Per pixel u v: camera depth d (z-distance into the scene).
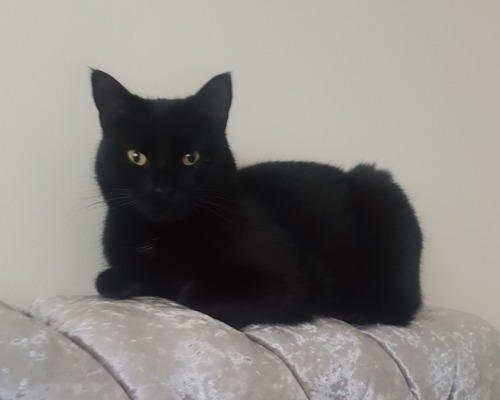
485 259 0.74
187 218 0.44
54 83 0.46
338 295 0.50
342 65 0.63
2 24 0.44
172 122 0.43
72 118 0.47
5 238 0.44
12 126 0.44
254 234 0.45
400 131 0.67
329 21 0.62
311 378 0.37
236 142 0.57
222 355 0.33
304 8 0.60
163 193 0.42
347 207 0.53
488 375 0.48
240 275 0.42
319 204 0.52
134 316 0.35
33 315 0.38
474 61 0.73
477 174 0.73
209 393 0.32
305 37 0.60
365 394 0.38
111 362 0.31
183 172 0.44
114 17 0.49
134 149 0.43
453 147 0.71
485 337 0.50
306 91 0.61
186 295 0.42
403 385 0.41
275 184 0.53
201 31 0.54
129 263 0.44
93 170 0.48
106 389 0.29
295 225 0.51
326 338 0.40
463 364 0.46
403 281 0.51
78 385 0.28
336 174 0.56
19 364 0.27
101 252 0.49
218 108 0.46
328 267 0.50
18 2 0.44
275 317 0.42
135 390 0.30
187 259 0.43
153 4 0.51
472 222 0.73
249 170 0.54
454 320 0.51
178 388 0.31
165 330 0.34
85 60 0.48
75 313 0.35
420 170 0.69
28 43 0.45
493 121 0.74
